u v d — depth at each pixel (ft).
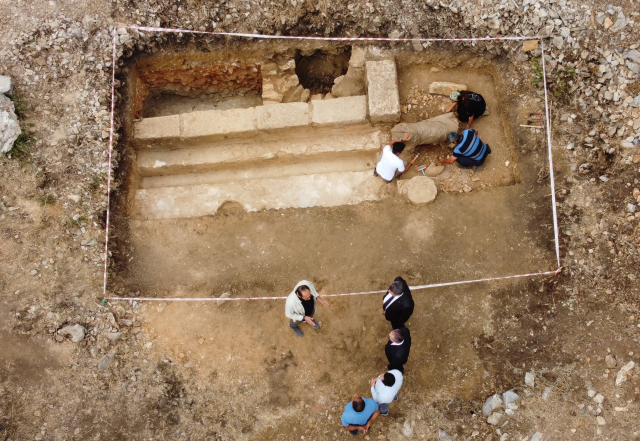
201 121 21.08
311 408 17.57
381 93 20.66
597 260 18.31
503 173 20.45
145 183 21.98
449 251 19.16
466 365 17.83
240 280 19.13
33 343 17.70
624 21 20.21
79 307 18.12
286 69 22.18
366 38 21.29
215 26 21.25
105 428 17.25
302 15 21.25
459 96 20.17
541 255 18.79
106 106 20.10
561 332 17.83
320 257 19.34
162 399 17.54
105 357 17.67
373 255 19.27
